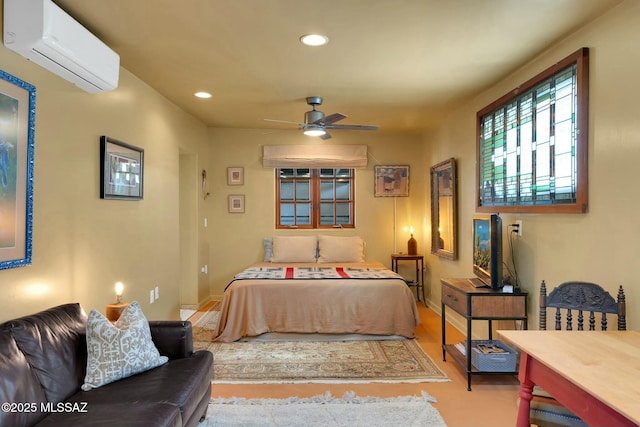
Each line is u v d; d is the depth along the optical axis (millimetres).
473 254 3795
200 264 5391
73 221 2516
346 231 5957
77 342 2059
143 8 2240
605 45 2295
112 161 2975
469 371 2900
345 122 5215
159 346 2395
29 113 2068
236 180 5832
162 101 4039
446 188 4852
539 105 2938
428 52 2883
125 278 3221
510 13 2301
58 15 2006
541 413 1776
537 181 2961
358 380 3064
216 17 2352
